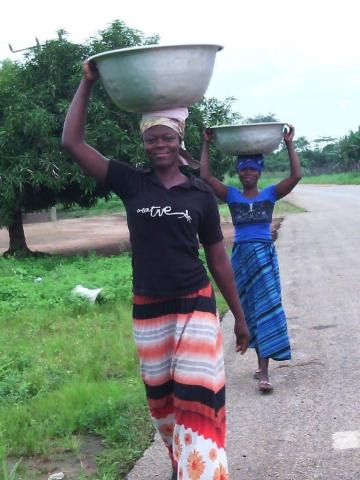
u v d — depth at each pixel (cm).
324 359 624
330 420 475
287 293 976
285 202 3878
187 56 322
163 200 340
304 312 838
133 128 1547
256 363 624
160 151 341
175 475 372
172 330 346
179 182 348
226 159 1700
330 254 1384
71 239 2295
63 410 509
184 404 333
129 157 1541
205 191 351
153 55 318
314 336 713
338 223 2172
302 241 1688
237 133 527
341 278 1069
